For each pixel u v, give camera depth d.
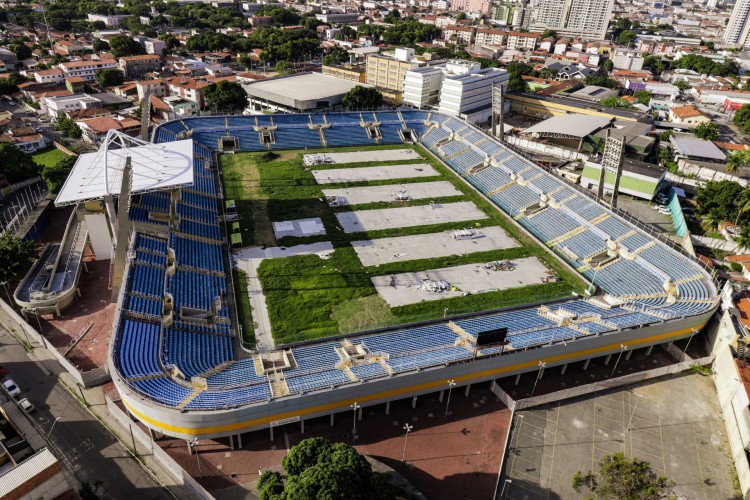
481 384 78.94
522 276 105.75
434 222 125.94
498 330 69.31
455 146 169.38
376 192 140.00
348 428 69.38
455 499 59.91
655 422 73.06
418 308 93.25
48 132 178.25
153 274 89.81
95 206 101.25
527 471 64.19
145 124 124.00
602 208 121.31
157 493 59.78
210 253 105.31
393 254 111.00
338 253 110.00
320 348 81.00
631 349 83.44
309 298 94.75
